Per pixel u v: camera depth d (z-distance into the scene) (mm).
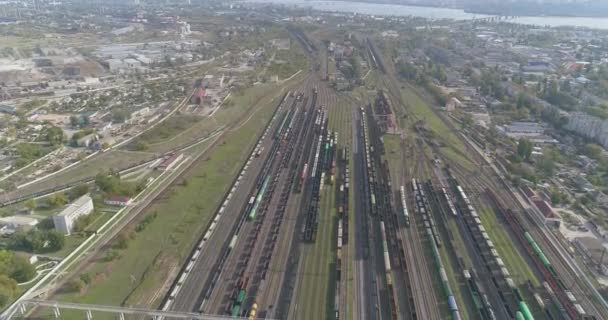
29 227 112688
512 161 159125
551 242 112312
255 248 109062
